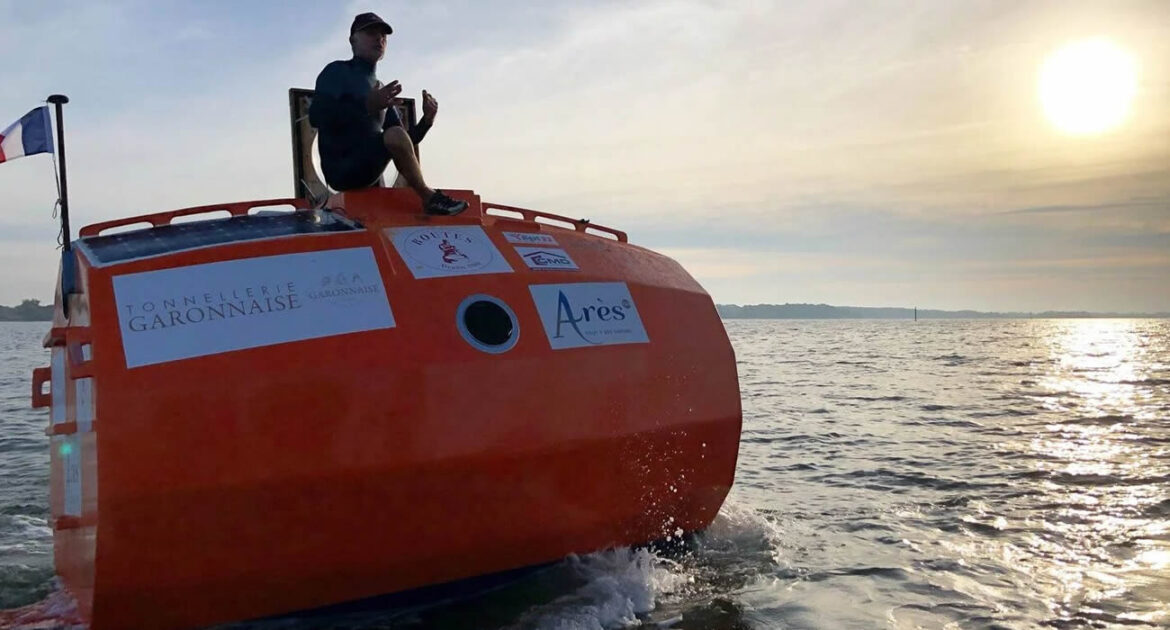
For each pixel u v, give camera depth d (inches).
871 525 223.6
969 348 1467.8
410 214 181.0
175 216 172.7
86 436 140.7
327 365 142.3
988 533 215.2
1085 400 533.0
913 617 158.1
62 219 178.4
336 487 140.0
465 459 148.9
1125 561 191.5
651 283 190.2
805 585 175.3
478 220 183.5
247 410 135.8
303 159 220.4
